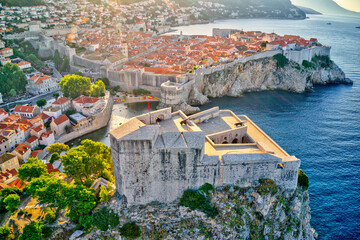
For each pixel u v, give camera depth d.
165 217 74.06
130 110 179.38
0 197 82.25
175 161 72.25
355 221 95.19
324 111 177.25
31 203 79.12
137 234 71.25
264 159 74.00
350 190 107.81
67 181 87.31
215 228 72.00
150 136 70.06
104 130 155.12
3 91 181.88
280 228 77.94
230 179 75.25
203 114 96.69
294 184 78.75
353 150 132.00
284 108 183.88
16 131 128.12
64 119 145.62
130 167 72.12
